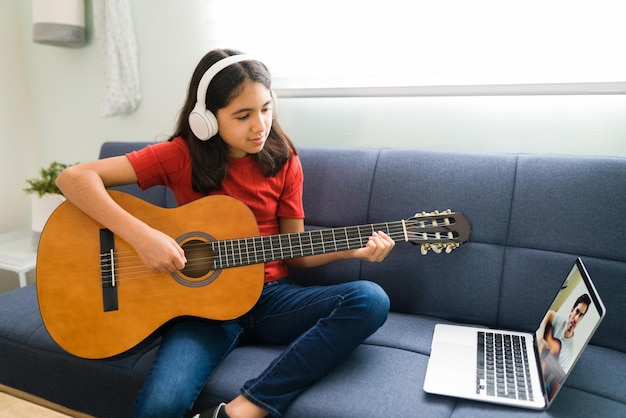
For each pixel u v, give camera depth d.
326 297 1.30
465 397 1.07
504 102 1.62
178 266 1.23
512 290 1.38
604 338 1.29
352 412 1.07
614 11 1.44
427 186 1.50
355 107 1.85
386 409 1.07
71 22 2.16
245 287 1.29
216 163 1.38
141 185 1.41
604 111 1.50
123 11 2.14
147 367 1.30
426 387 1.10
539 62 1.54
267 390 1.13
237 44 1.97
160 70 2.19
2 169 2.49
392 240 1.33
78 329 1.21
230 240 1.31
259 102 1.29
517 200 1.40
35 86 2.54
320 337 1.18
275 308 1.37
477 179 1.45
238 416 1.11
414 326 1.41
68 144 2.53
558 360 1.08
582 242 1.32
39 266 1.24
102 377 1.36
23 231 2.45
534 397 1.07
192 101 1.38
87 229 1.29
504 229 1.41
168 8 2.10
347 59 1.80
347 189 1.60
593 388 1.11
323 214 1.63
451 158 1.51
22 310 1.57
